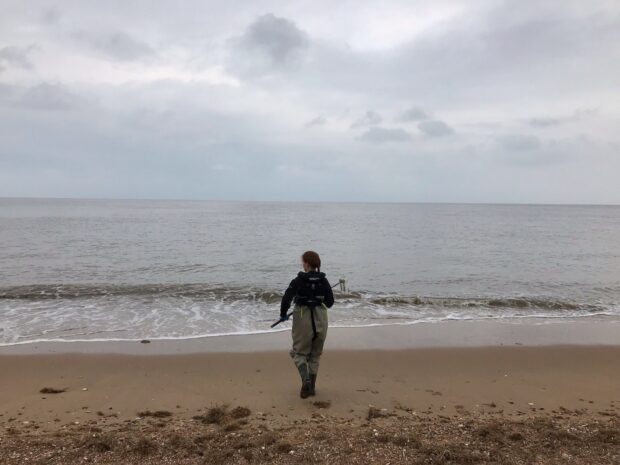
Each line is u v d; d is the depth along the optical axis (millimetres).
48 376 6109
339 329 9109
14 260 19391
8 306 11008
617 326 9758
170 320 9805
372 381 5992
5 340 8055
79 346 7656
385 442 3830
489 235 37625
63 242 26750
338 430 4141
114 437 3857
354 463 3438
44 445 3719
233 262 19812
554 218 79062
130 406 4977
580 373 6562
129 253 22234
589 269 19250
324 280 5191
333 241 30812
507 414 4840
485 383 6020
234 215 72688
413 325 9586
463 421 4523
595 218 81438
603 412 4941
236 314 10461
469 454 3609
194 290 13297
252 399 5195
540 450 3736
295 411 4793
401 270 18656
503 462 3498
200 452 3592
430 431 4145
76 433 4078
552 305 11984
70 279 15234
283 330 8992
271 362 6832
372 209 126625
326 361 6898
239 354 7238
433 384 5941
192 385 5746
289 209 115812
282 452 3609
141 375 6172
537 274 17875
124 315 10203
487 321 10109
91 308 10891
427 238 34031
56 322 9453
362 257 22688
